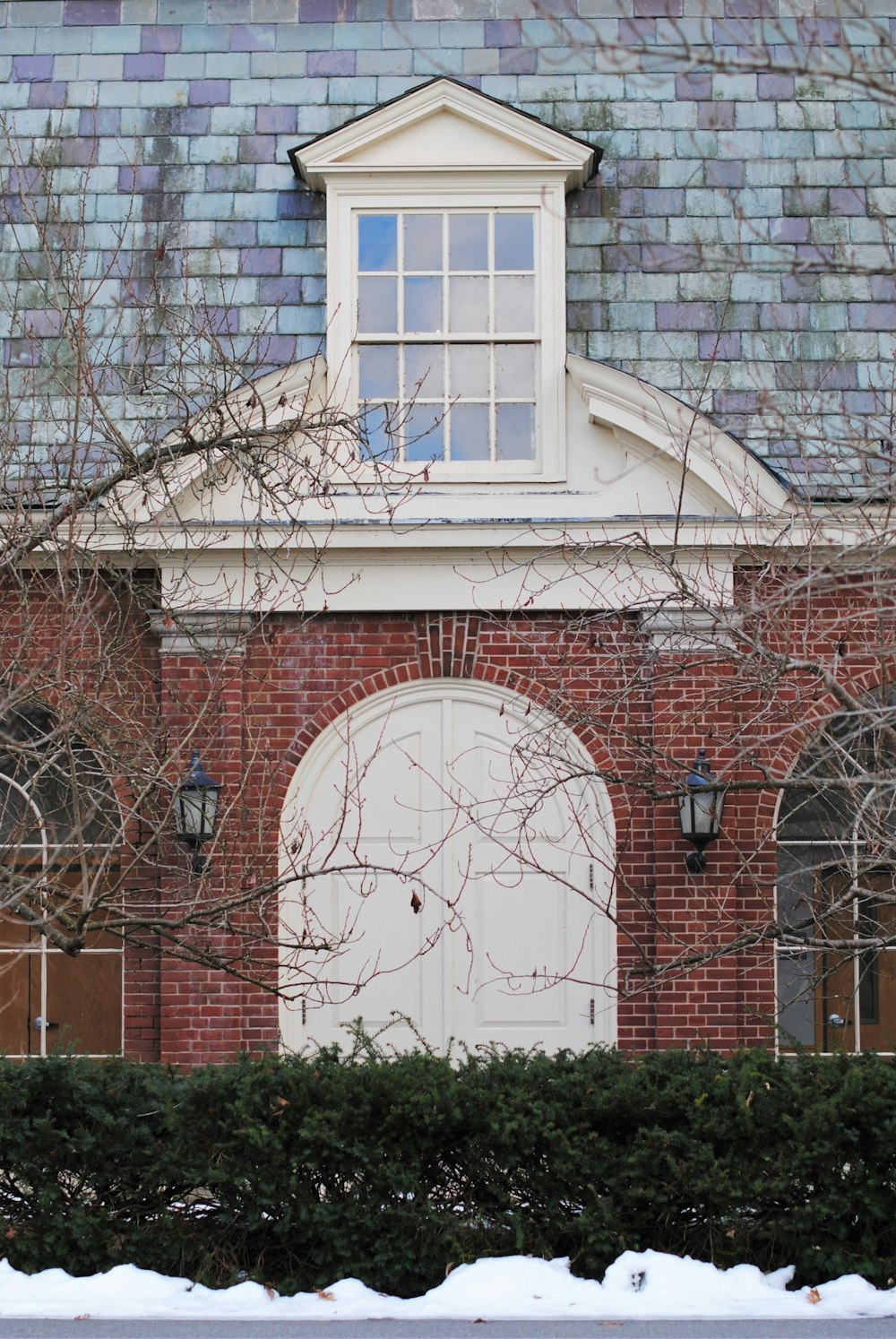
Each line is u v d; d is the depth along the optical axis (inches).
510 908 521.7
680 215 550.6
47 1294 364.2
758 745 376.5
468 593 523.5
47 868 345.1
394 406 533.0
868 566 361.7
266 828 514.3
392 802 525.0
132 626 485.7
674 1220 384.2
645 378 534.3
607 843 519.8
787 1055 516.1
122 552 487.8
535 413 534.9
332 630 527.5
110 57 567.8
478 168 540.7
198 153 557.9
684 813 498.6
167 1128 394.0
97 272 546.0
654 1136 382.3
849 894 390.6
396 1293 376.5
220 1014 506.3
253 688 523.8
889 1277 371.2
